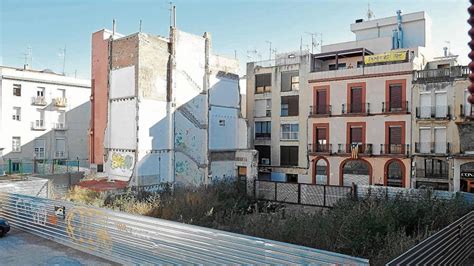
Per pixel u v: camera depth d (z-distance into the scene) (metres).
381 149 31.61
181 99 29.42
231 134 34.12
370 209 15.49
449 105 29.00
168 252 8.70
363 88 32.84
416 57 31.83
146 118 26.81
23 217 13.27
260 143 39.59
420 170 29.84
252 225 14.84
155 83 27.56
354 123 33.09
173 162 28.53
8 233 12.82
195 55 30.64
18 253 10.67
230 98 34.06
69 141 40.56
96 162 29.31
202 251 8.09
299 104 36.69
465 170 27.75
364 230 12.93
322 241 12.63
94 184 25.42
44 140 38.41
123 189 24.03
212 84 32.22
